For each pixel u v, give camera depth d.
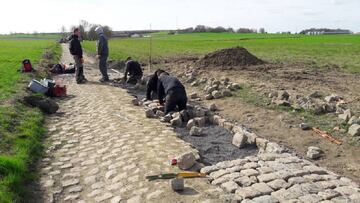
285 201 5.91
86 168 7.99
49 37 146.62
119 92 16.11
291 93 15.09
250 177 6.84
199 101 14.80
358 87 16.95
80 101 14.52
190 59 31.59
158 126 10.65
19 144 8.71
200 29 152.75
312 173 7.04
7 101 12.52
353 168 7.87
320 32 151.50
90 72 24.95
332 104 12.48
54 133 10.45
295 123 11.02
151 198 6.35
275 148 8.68
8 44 69.56
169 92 12.16
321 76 20.70
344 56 34.62
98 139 9.75
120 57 35.94
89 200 6.67
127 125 10.77
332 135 9.87
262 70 22.92
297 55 36.47
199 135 10.43
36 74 21.05
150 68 25.73
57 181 7.45
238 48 25.77
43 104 12.58
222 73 21.69
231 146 9.55
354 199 5.96
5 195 6.26
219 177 6.95
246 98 14.49
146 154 8.35
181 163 7.47
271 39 81.38
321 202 5.84
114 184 7.11
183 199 6.21
